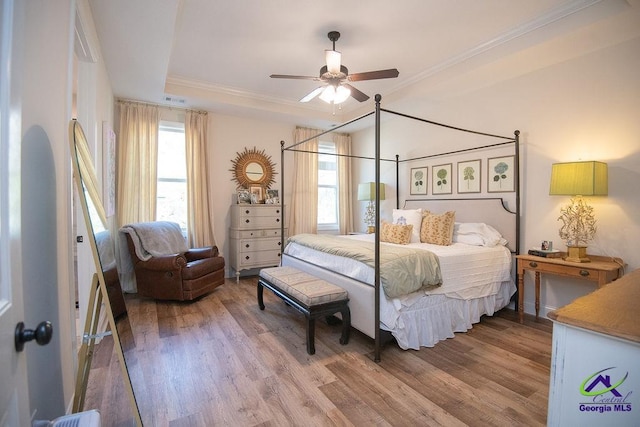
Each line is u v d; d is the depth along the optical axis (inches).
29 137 42.8
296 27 109.2
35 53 45.4
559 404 37.6
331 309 97.4
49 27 51.7
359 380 80.4
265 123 202.2
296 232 208.8
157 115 167.0
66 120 61.3
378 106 91.4
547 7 97.5
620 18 91.2
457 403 71.2
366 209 222.2
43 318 47.5
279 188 206.8
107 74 129.2
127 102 159.5
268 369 85.7
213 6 97.6
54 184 53.8
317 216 217.6
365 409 69.1
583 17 95.3
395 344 101.5
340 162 227.3
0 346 23.3
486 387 77.5
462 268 113.3
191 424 64.4
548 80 123.5
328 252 118.0
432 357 92.7
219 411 68.4
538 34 106.1
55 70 54.7
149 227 148.5
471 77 134.8
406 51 126.3
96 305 65.1
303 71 145.6
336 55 101.0
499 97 139.6
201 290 144.9
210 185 181.0
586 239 112.7
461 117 155.7
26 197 41.5
